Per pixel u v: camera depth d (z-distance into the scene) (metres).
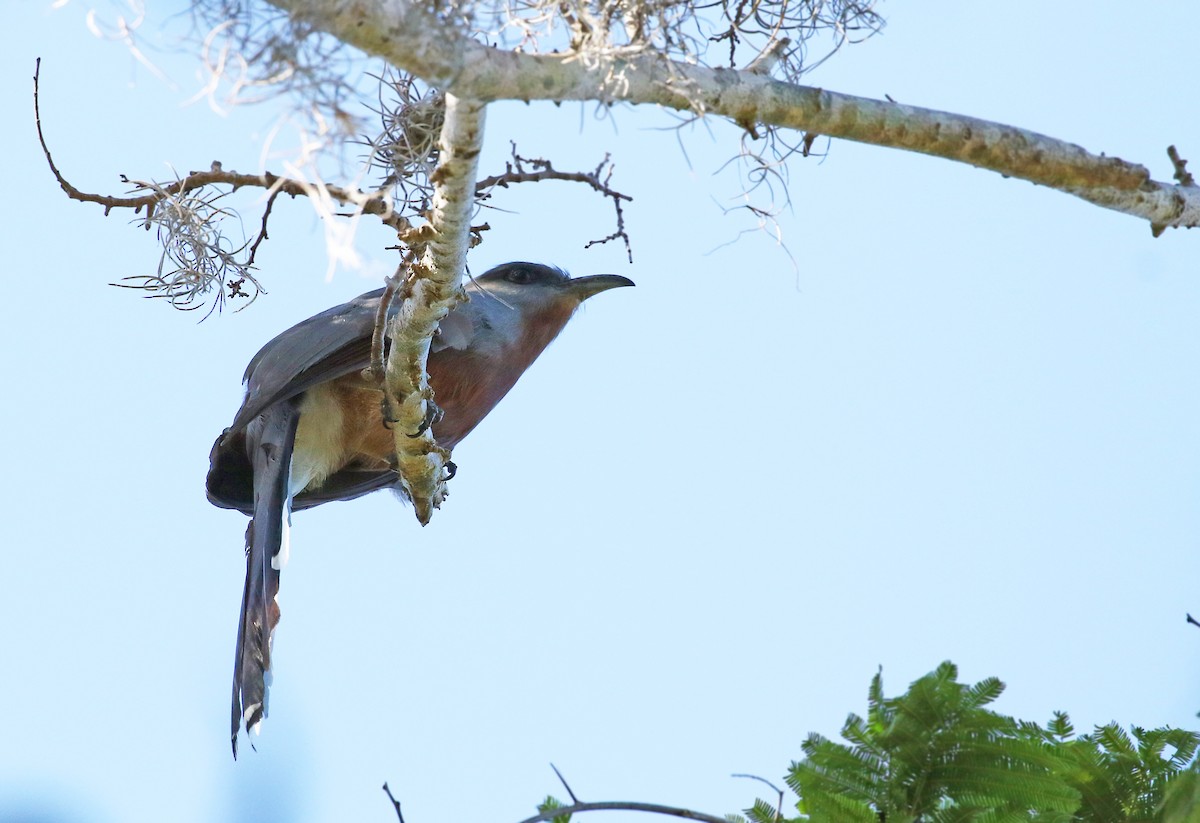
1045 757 7.98
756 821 8.23
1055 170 8.34
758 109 7.45
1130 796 8.44
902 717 8.15
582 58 6.72
